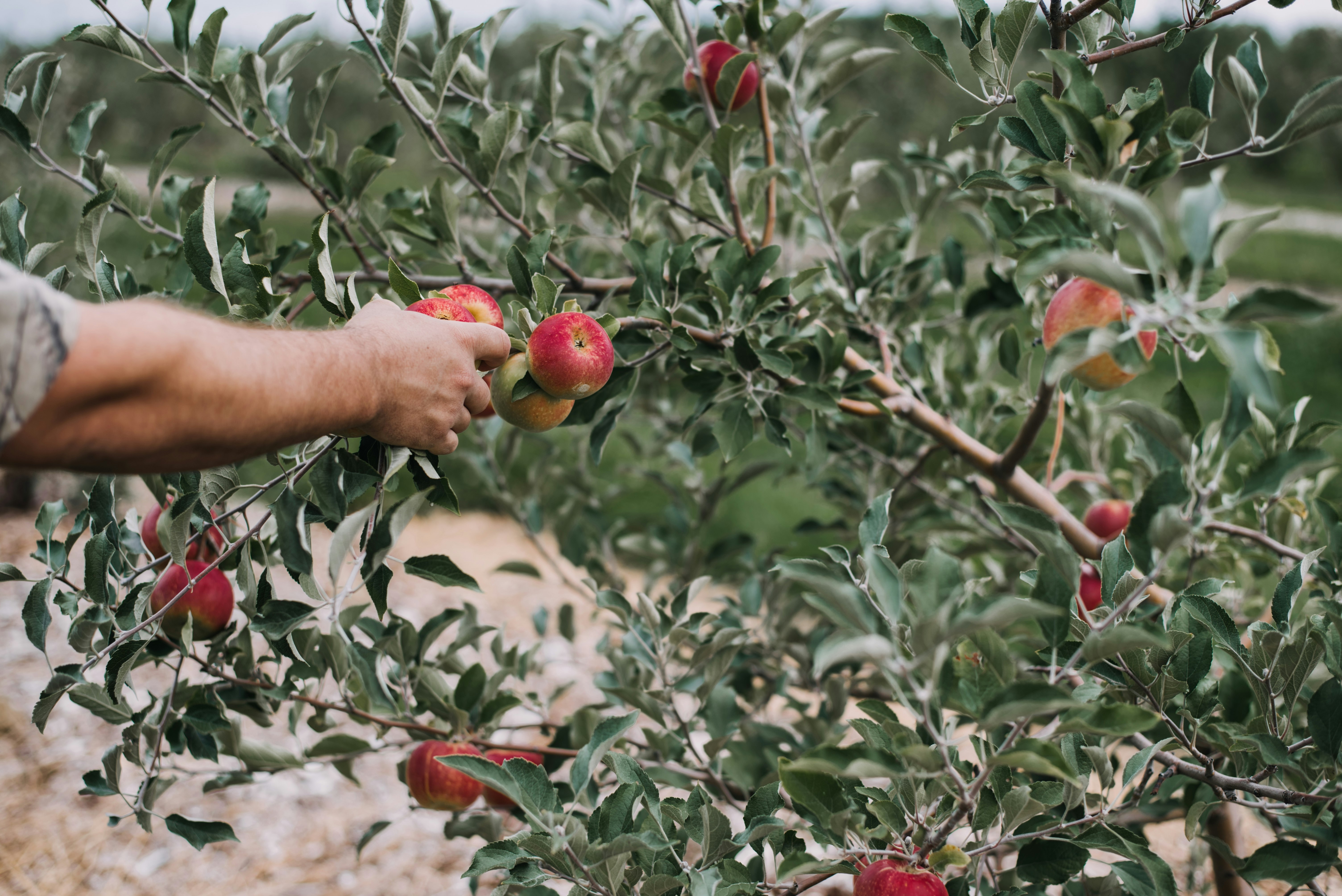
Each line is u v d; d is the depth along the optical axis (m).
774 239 2.76
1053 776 1.41
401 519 1.32
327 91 1.91
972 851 1.24
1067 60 1.21
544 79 2.06
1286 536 2.23
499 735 3.35
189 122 14.22
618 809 1.36
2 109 1.75
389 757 3.45
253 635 3.43
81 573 4.35
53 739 3.35
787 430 1.84
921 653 0.92
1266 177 21.94
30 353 0.84
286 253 1.98
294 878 2.79
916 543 2.62
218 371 0.95
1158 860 1.14
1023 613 0.86
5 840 2.91
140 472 0.98
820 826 1.30
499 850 1.29
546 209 1.97
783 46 1.93
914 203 2.64
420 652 1.96
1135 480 2.41
